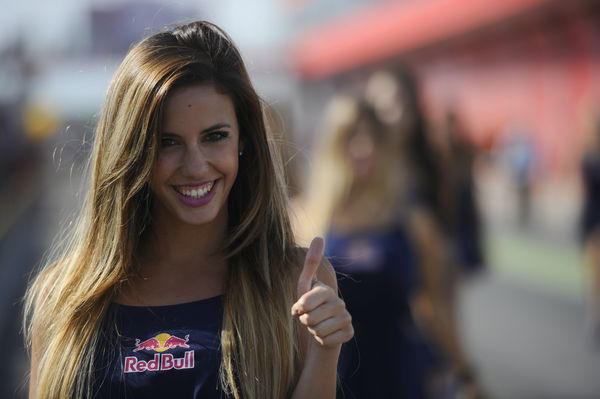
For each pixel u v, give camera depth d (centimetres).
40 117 4403
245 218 315
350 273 504
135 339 301
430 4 3791
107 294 309
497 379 941
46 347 320
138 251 318
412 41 4009
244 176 320
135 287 313
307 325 289
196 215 303
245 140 318
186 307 306
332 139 546
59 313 313
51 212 2805
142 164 299
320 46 4953
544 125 2922
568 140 2733
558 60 2806
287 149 400
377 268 504
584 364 1005
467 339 1119
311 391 292
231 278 310
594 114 1187
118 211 306
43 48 4412
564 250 1803
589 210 1183
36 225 2462
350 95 548
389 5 4359
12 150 3719
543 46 2906
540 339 1121
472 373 532
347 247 513
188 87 297
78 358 300
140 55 302
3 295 1440
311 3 4956
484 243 712
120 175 300
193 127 297
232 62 308
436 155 641
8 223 2588
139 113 295
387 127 545
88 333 303
